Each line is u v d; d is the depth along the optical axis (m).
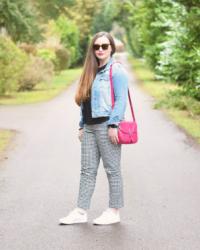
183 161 9.59
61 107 20.08
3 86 24.09
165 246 5.29
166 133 13.05
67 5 37.16
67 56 48.19
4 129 14.12
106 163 5.95
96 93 5.79
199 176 8.36
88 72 5.82
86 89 5.80
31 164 9.46
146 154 10.31
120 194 6.00
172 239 5.49
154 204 6.79
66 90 29.80
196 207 6.64
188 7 17.45
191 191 7.43
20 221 6.12
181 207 6.64
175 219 6.16
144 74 42.03
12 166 9.30
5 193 7.41
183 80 19.61
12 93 26.27
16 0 26.52
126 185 7.82
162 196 7.18
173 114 16.86
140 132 13.27
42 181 8.11
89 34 73.25
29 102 22.27
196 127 13.88
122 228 5.84
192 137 12.34
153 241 5.43
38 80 28.62
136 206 6.71
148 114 17.11
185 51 18.58
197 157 9.95
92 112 5.82
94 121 5.84
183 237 5.55
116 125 5.76
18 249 5.24
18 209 6.61
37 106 20.56
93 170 5.99
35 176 8.47
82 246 5.29
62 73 49.44
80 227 5.88
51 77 31.45
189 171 8.73
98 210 6.51
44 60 31.88
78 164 9.41
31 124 15.18
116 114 5.72
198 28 17.31
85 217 6.02
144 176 8.41
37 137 12.73
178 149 10.82
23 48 35.00
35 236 5.61
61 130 13.91
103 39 5.77
